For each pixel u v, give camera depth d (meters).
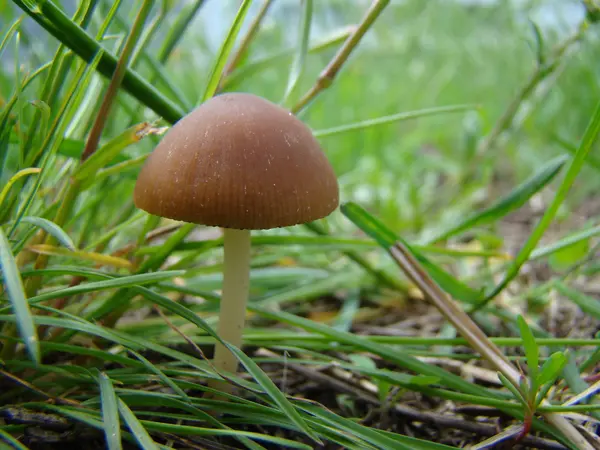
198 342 0.06
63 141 0.05
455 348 0.07
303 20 0.06
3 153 0.05
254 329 0.06
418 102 0.17
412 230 0.11
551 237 0.11
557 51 0.08
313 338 0.06
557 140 0.08
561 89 0.13
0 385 0.05
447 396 0.05
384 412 0.05
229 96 0.05
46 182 0.06
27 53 0.07
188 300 0.08
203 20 0.14
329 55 0.16
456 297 0.06
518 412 0.05
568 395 0.05
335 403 0.06
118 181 0.06
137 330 0.06
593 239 0.09
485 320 0.07
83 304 0.06
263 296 0.08
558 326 0.07
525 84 0.09
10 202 0.05
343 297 0.09
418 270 0.06
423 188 0.13
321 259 0.09
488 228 0.10
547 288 0.07
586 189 0.12
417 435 0.05
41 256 0.05
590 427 0.05
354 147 0.14
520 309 0.08
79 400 0.05
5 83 0.09
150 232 0.06
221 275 0.08
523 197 0.06
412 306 0.08
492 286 0.08
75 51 0.05
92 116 0.06
